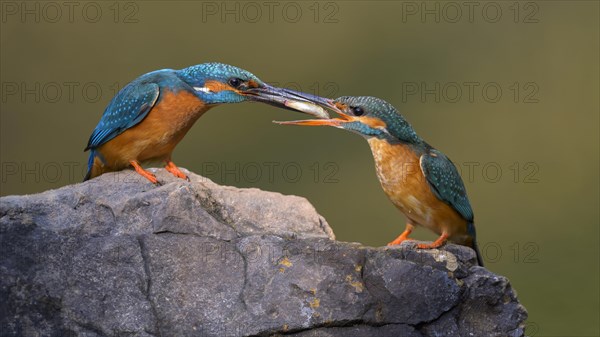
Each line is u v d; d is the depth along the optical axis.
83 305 7.23
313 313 7.31
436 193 8.50
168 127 8.86
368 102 8.68
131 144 8.85
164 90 8.83
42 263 7.36
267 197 8.55
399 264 7.49
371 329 7.36
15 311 7.13
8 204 7.76
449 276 7.53
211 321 7.28
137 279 7.42
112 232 7.73
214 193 8.42
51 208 7.82
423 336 7.39
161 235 7.70
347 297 7.39
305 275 7.48
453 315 7.52
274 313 7.31
